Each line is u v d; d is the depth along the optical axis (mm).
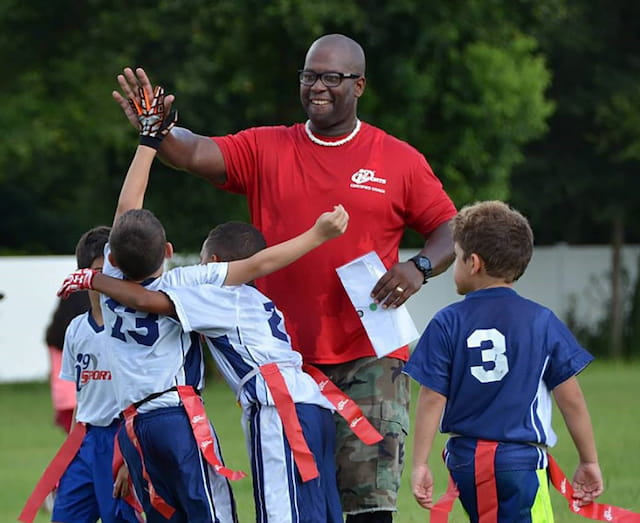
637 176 88750
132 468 19516
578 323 89750
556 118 89438
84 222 96688
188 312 18828
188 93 64625
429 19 64438
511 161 71938
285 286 20812
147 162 20125
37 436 49250
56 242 107750
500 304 17812
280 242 21062
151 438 18938
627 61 89000
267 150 21203
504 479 17359
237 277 19203
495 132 69688
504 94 69062
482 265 17875
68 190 100188
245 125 67625
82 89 68812
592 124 89000
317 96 20797
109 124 67375
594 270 90500
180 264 70812
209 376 72188
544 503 17531
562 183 88625
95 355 21062
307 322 20797
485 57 67875
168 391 19000
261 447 19172
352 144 21156
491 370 17531
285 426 19016
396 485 21062
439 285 81438
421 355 17891
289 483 19078
